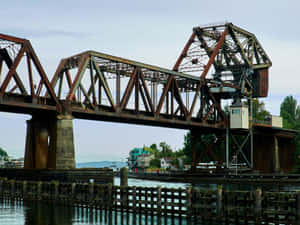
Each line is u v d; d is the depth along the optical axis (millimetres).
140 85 78000
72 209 51719
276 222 36000
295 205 35281
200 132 109125
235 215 37938
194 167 110562
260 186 93938
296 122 171625
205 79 96688
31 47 59969
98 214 50125
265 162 124375
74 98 72750
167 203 42156
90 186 48906
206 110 102438
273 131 122312
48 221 46406
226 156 105125
